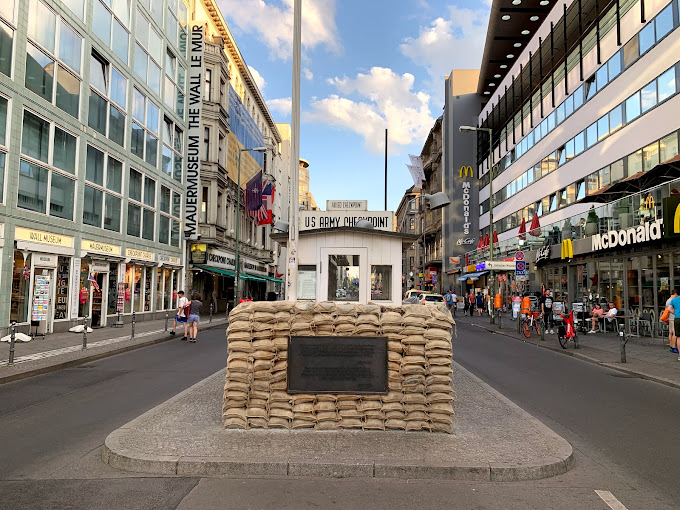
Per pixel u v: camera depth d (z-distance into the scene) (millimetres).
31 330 17609
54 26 18656
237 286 32781
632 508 4172
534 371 11734
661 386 9906
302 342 6082
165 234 30172
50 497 4289
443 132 60469
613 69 24625
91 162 21422
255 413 6004
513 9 39688
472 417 6711
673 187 16047
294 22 8531
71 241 19781
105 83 22734
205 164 34688
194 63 34000
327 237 12414
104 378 10516
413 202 84812
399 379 6031
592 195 21531
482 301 37781
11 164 16297
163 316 29797
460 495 4391
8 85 16047
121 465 4973
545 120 34250
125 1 24375
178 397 7797
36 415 7305
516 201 40750
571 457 5199
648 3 21516
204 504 4152
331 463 4824
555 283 27703
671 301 13734
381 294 12281
